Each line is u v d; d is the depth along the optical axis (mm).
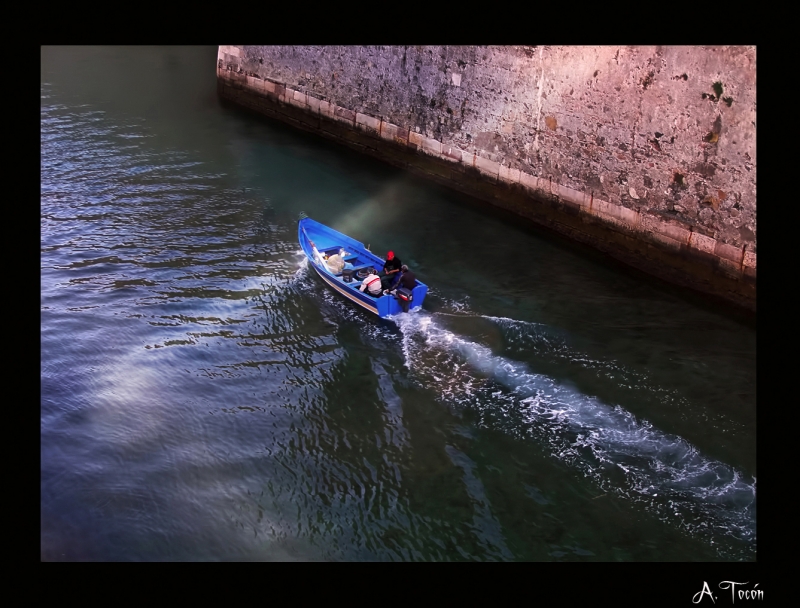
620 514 10625
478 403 12805
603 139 17062
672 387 13109
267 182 21484
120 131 24359
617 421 12336
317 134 25438
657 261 16656
